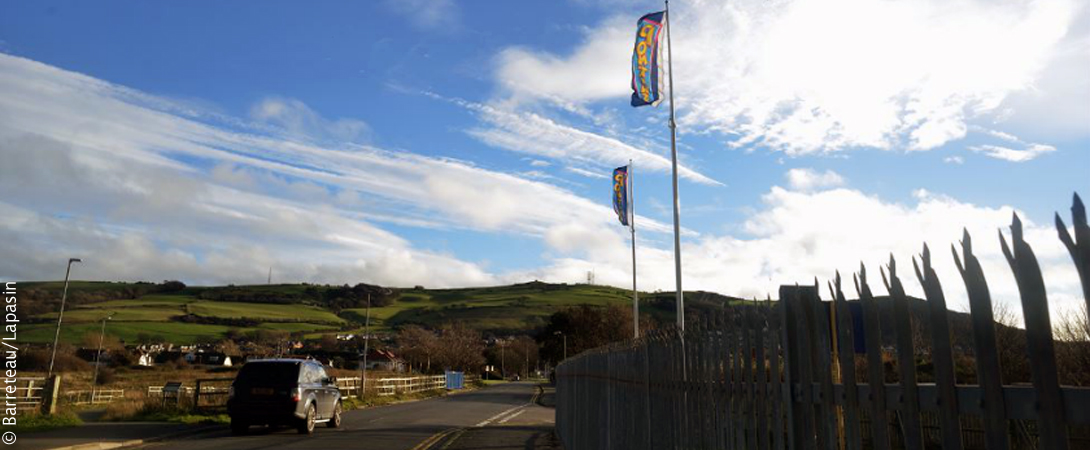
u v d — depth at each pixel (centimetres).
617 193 2769
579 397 1380
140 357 8744
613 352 941
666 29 1827
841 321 303
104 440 1561
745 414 417
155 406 2353
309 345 11981
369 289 19162
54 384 2009
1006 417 211
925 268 250
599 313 9519
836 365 389
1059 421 194
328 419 2070
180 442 1634
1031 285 204
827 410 317
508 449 1591
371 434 1920
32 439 1534
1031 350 203
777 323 372
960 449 230
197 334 11575
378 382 4512
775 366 370
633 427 779
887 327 272
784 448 360
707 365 493
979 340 222
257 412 1830
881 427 271
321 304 17825
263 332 12056
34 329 8969
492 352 13512
